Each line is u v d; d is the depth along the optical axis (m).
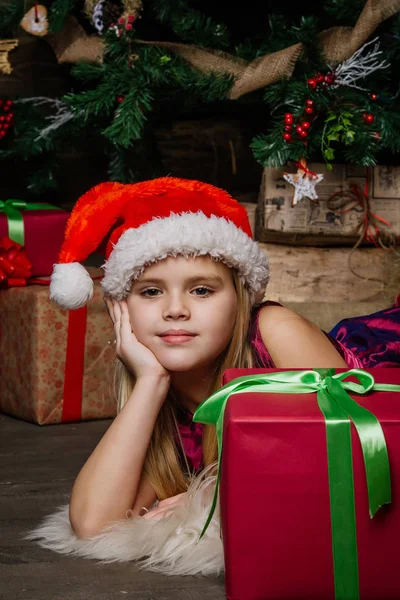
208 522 1.34
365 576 1.18
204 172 3.80
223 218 1.50
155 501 1.66
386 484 1.15
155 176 3.78
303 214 2.69
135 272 1.46
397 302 2.40
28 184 3.80
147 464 1.62
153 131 3.75
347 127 2.44
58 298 1.59
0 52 3.30
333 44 2.63
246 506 1.18
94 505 1.50
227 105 3.74
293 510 1.17
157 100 3.13
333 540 1.17
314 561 1.18
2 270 2.47
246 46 2.93
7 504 1.78
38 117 3.37
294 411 1.20
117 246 1.49
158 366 1.52
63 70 4.17
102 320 2.45
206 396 1.58
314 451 1.17
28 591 1.34
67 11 2.95
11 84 4.10
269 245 2.78
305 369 1.35
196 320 1.46
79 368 2.44
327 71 2.65
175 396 1.64
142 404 1.51
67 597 1.32
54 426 2.43
